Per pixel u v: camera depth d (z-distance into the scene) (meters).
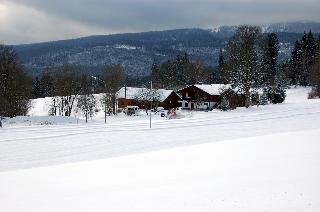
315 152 27.75
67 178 24.52
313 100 96.75
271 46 135.62
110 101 97.75
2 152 38.44
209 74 165.12
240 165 24.77
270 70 132.62
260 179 19.86
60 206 17.58
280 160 25.30
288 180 19.12
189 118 67.00
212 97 100.19
